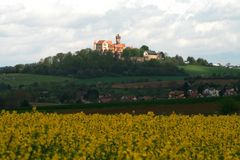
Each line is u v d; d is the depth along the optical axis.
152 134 31.41
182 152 26.62
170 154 23.45
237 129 37.94
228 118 44.84
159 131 33.91
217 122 41.22
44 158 24.28
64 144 26.59
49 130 29.53
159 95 162.38
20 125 32.94
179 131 33.88
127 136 27.84
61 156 24.02
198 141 30.84
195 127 36.19
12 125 31.97
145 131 32.47
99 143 26.17
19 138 26.75
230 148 29.27
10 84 192.12
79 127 31.61
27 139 26.62
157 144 27.53
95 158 24.25
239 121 42.84
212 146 29.78
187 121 40.34
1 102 122.94
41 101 145.88
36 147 26.52
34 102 142.25
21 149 24.30
